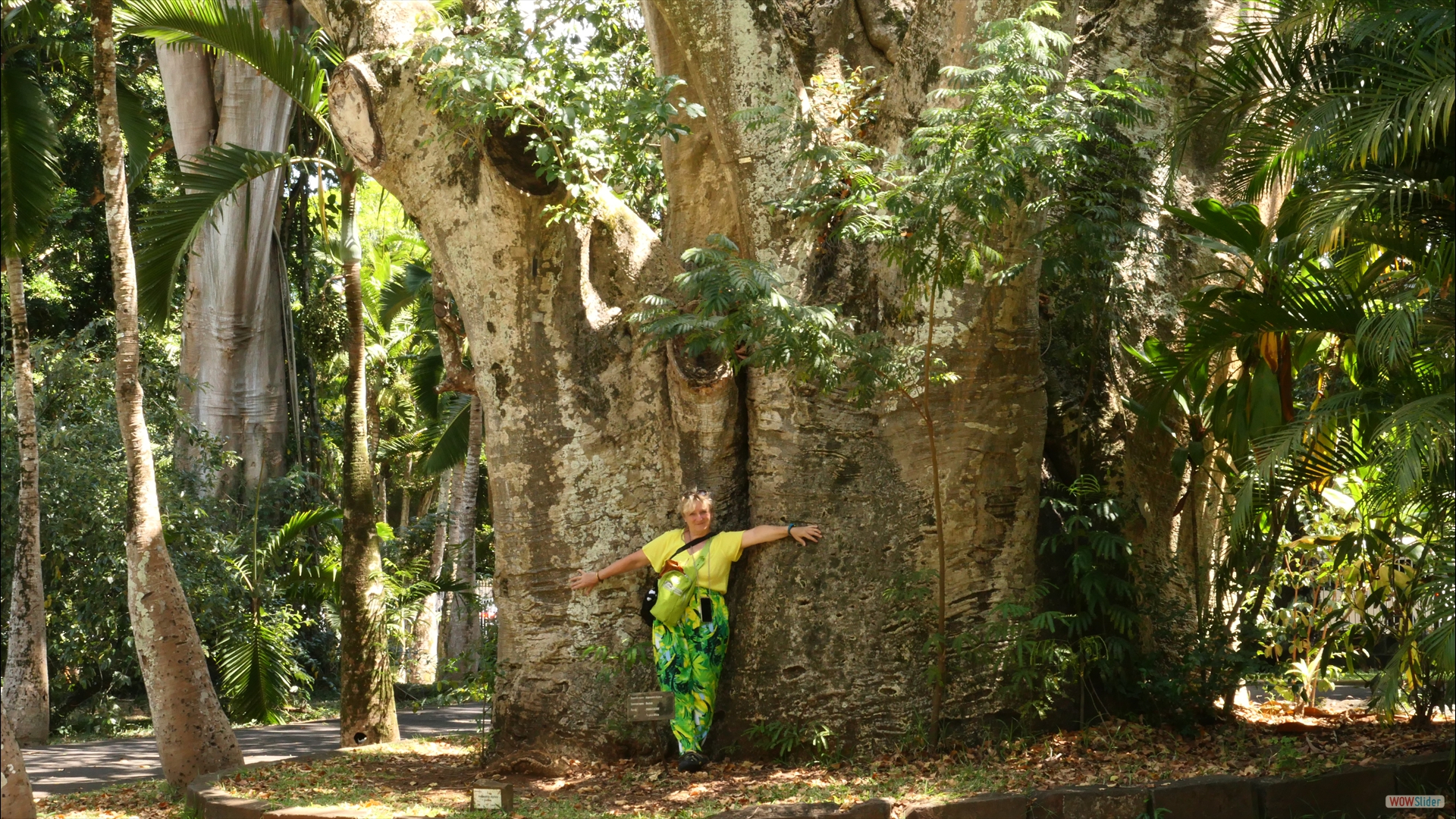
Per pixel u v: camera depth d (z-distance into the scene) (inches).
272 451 696.4
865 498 256.1
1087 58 291.9
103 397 530.3
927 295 250.1
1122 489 271.0
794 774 237.8
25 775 194.4
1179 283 286.8
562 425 270.1
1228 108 220.5
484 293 273.7
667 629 252.7
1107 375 277.0
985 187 205.2
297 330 826.2
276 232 716.7
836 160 232.8
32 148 376.2
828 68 312.3
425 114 272.2
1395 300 198.7
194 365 684.1
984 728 247.1
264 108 671.8
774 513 260.4
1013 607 235.0
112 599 514.0
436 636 956.0
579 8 297.1
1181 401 279.3
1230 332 229.6
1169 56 292.7
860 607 252.7
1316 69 209.3
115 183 279.9
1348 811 188.5
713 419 263.0
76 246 702.5
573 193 249.4
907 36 272.1
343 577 343.9
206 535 528.1
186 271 697.6
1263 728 252.8
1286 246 226.8
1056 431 273.9
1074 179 235.0
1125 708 258.5
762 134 265.3
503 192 264.5
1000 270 237.6
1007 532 253.8
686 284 213.6
